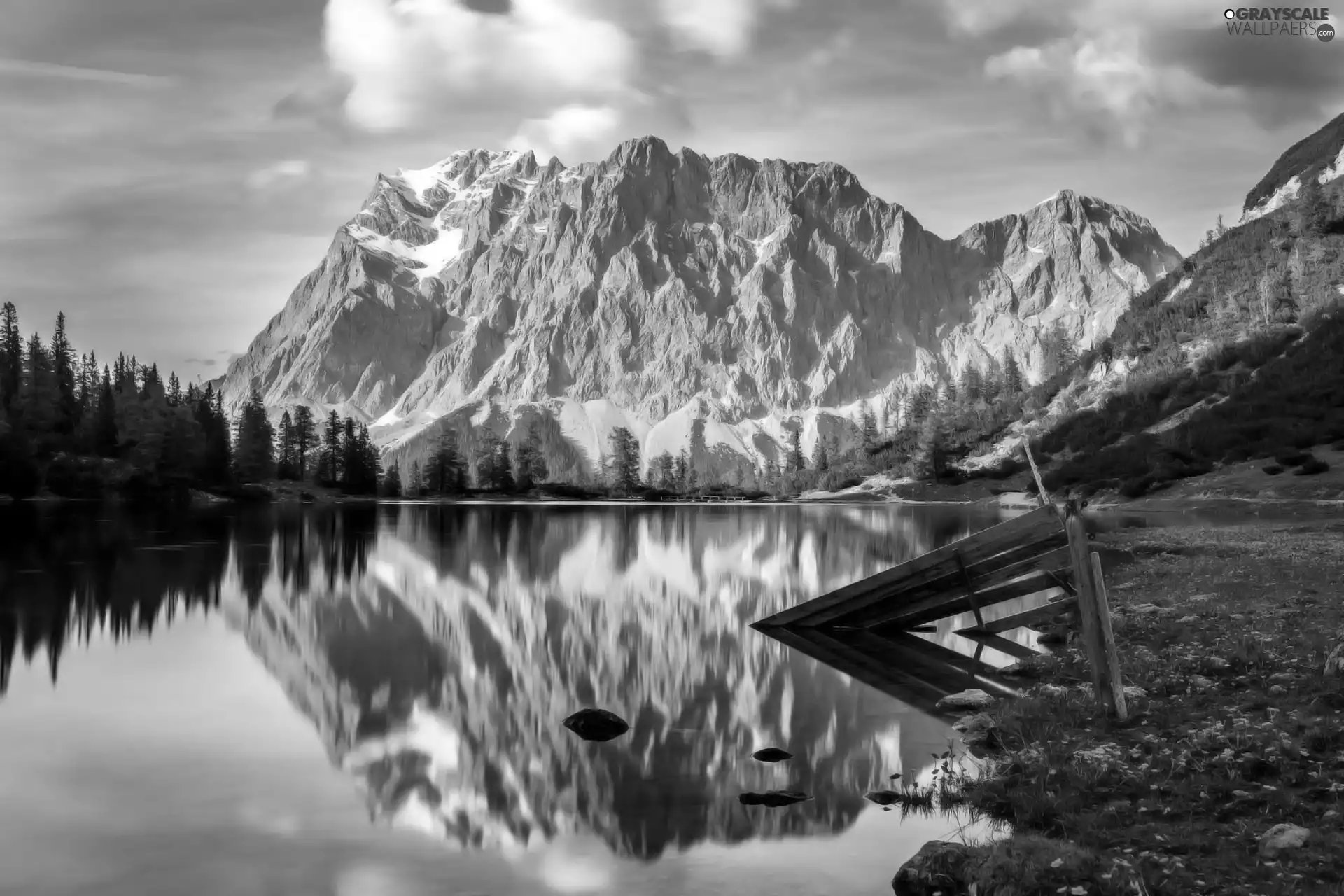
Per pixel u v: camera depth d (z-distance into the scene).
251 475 193.62
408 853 12.08
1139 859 10.17
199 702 20.83
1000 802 13.06
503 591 43.28
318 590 41.75
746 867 11.59
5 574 44.88
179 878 11.24
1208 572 35.91
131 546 62.72
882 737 17.81
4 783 15.03
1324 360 159.38
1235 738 13.87
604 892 10.82
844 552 68.69
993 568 29.81
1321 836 10.19
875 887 10.95
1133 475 140.88
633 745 17.38
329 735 18.11
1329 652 18.73
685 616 35.75
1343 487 100.88
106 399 162.12
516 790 14.72
